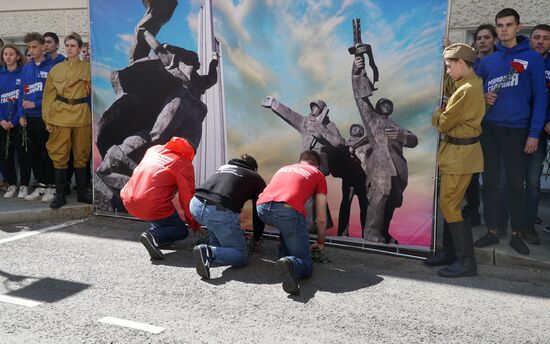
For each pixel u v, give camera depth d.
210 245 4.95
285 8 5.28
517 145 4.96
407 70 4.90
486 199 5.12
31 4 8.82
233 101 5.64
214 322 3.72
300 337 3.52
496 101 4.96
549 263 4.78
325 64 5.20
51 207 6.48
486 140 5.06
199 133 5.85
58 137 6.42
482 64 5.09
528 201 5.18
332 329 3.64
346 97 5.16
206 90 5.77
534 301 4.16
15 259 5.00
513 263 4.93
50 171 6.85
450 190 4.66
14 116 7.02
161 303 4.04
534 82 4.83
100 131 6.36
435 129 4.86
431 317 3.86
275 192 4.47
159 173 4.98
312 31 5.20
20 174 7.17
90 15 6.22
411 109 4.94
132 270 4.74
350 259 5.12
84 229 6.06
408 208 5.06
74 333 3.53
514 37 4.85
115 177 6.38
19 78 7.03
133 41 6.06
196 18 5.72
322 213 4.76
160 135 6.05
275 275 4.67
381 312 3.93
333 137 5.26
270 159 5.55
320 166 5.33
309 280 4.55
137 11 6.00
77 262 4.93
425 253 5.13
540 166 5.14
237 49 5.55
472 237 4.96
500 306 4.07
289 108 5.41
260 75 5.48
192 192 5.01
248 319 3.78
